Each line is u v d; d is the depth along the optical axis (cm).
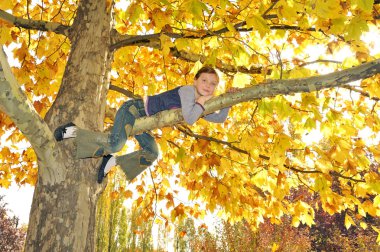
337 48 383
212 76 313
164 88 691
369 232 1733
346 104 562
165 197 676
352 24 315
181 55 512
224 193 524
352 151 440
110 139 296
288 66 405
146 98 313
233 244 1090
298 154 445
